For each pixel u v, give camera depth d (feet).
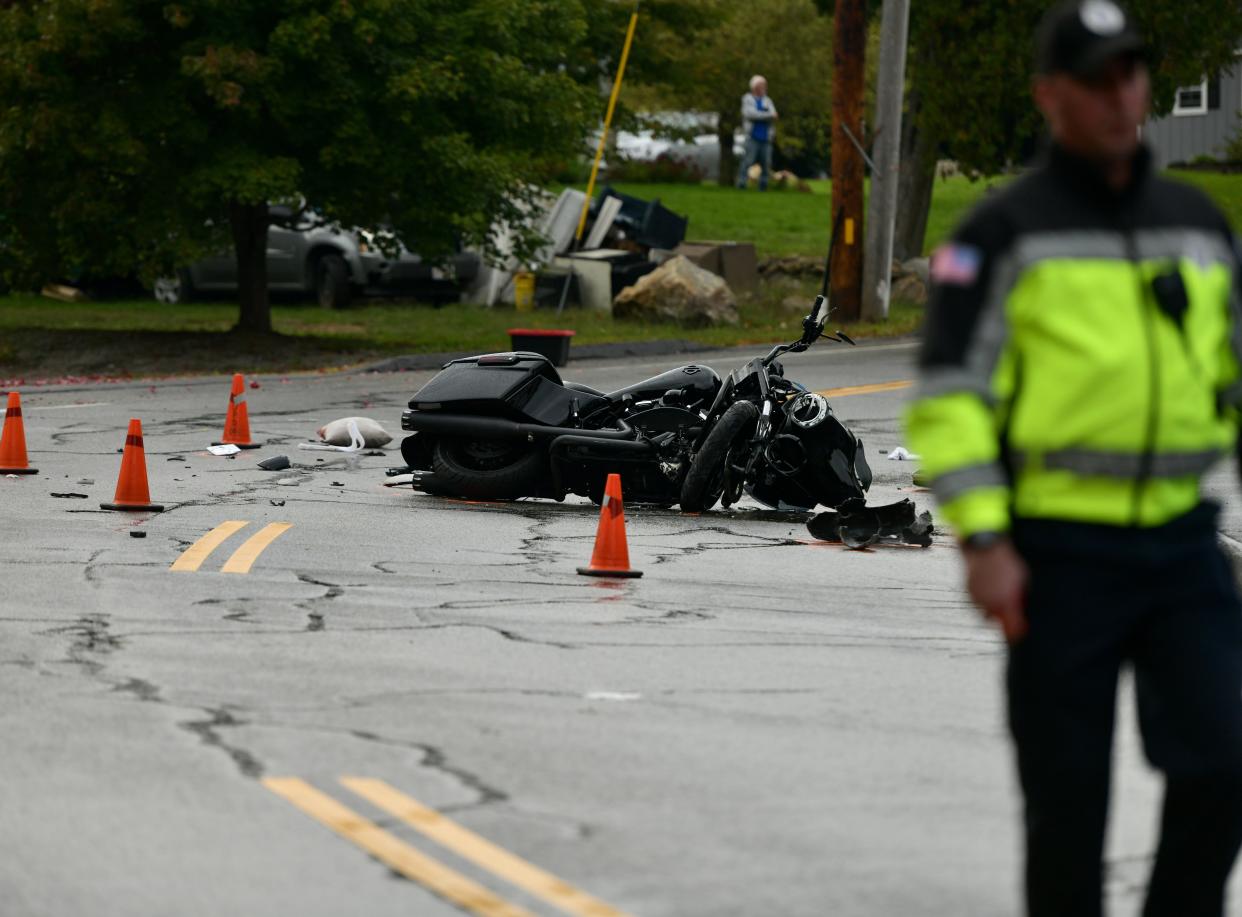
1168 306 37.40
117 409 195.93
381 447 167.63
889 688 74.02
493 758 62.64
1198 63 352.69
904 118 376.07
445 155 247.50
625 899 48.65
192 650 80.38
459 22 257.55
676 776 60.44
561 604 93.35
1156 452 37.99
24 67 237.86
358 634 84.48
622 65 347.77
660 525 124.47
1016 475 38.81
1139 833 54.85
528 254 271.90
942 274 37.96
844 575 105.29
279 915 47.44
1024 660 38.83
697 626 87.76
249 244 268.62
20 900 48.52
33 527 117.08
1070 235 37.50
